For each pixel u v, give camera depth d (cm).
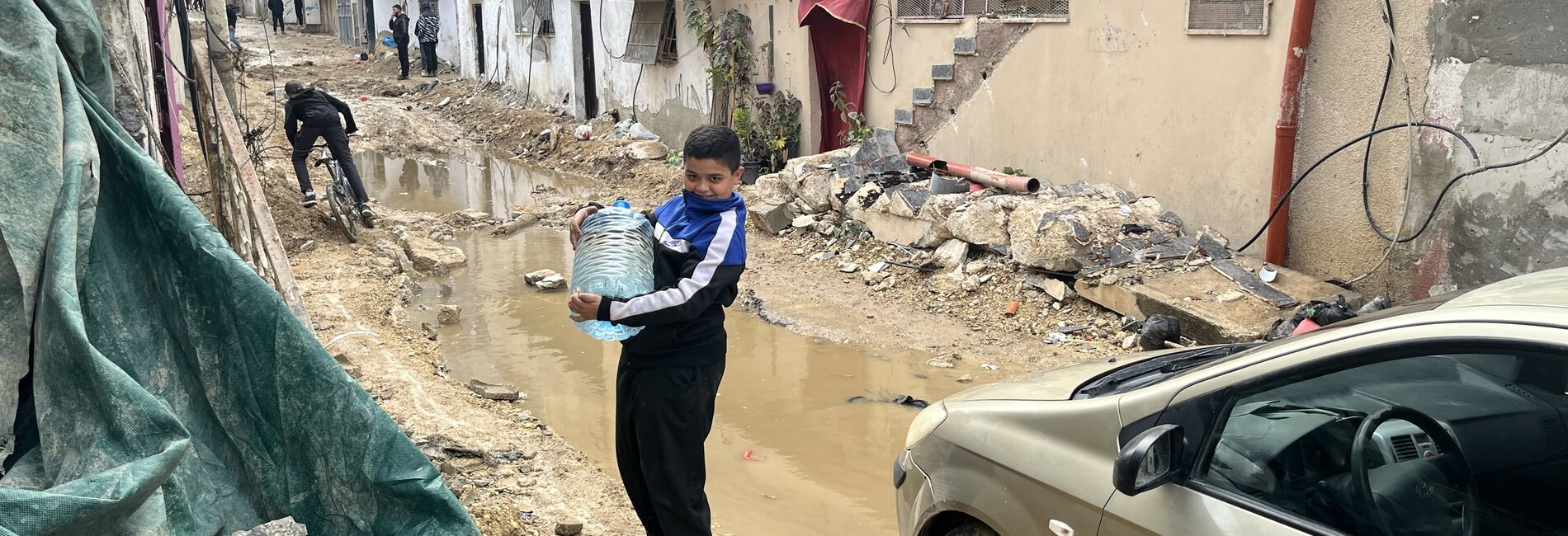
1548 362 219
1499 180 638
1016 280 843
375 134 1938
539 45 2123
